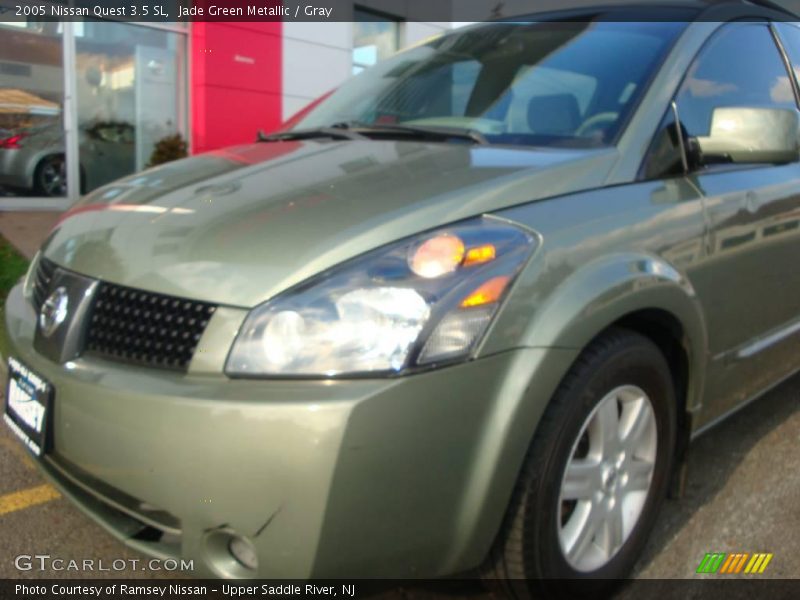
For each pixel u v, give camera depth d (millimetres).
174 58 9312
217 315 1887
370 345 1811
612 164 2426
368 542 1811
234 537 1860
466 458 1885
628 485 2391
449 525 1903
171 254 2076
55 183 8586
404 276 1888
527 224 2076
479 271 1928
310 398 1751
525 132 2738
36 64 8266
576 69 2916
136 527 2045
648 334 2490
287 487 1749
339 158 2609
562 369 1989
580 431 2111
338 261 1918
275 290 1882
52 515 2803
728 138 2680
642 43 2943
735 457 3354
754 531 2789
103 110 8867
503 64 3158
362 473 1758
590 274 2094
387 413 1766
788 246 3078
